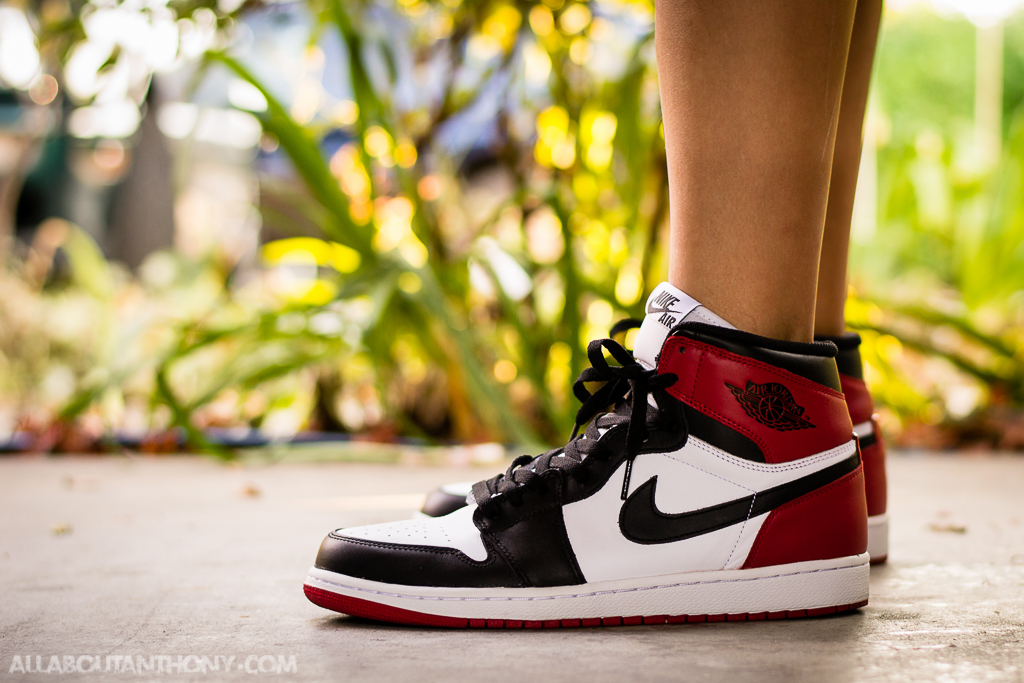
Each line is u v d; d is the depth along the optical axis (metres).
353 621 0.79
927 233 2.80
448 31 2.13
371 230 1.98
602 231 2.26
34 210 5.04
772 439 0.78
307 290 2.19
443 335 2.01
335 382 2.29
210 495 1.37
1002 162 2.50
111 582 0.89
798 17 0.75
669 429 0.78
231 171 4.20
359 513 1.19
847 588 0.78
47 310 2.91
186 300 2.85
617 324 0.84
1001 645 0.72
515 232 2.36
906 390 2.32
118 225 4.64
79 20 1.73
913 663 0.70
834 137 0.78
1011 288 2.51
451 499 0.92
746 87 0.76
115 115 3.50
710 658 0.71
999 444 2.01
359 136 1.98
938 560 0.93
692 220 0.78
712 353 0.78
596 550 0.78
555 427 1.97
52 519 1.16
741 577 0.78
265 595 0.85
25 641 0.75
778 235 0.77
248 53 2.41
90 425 2.21
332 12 1.91
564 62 2.11
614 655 0.72
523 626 0.77
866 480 0.90
